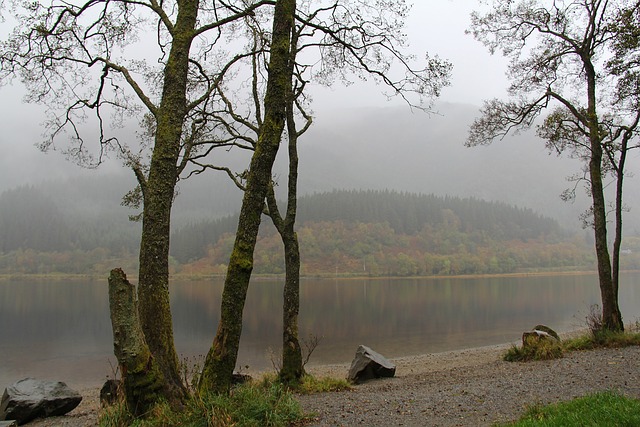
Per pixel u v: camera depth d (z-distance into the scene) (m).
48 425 8.49
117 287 5.21
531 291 66.88
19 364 20.98
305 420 6.34
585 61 12.81
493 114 14.32
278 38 6.00
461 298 57.00
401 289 75.44
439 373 11.63
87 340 27.77
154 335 5.61
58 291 71.56
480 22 14.10
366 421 6.52
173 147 6.02
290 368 9.45
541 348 11.74
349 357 20.89
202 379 5.80
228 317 5.80
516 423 5.27
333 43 9.91
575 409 5.32
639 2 8.46
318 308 45.56
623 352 10.88
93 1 7.94
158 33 9.38
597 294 59.66
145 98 6.91
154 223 5.82
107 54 9.33
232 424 5.20
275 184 10.58
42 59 8.59
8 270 116.19
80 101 9.35
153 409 5.15
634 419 4.59
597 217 12.70
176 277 104.69
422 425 6.25
